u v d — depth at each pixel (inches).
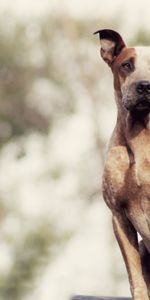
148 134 473.4
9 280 1137.4
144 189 472.1
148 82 472.1
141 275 481.7
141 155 472.7
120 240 483.8
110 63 497.7
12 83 1224.2
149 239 478.9
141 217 476.4
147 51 485.1
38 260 1146.0
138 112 473.1
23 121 1229.7
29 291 1136.2
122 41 495.5
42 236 1160.8
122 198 477.4
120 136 478.6
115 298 520.7
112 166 477.1
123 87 479.8
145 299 478.3
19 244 1154.7
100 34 498.3
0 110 1224.2
